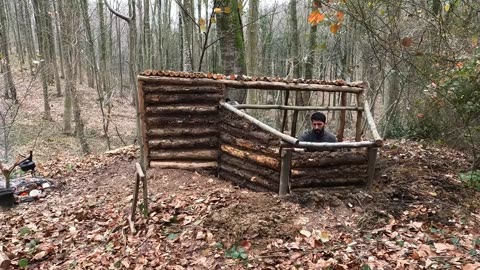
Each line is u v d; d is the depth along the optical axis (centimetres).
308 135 634
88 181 723
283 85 677
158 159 684
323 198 506
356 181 558
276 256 409
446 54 628
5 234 524
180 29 1891
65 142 1720
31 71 2694
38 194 667
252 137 595
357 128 731
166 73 662
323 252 411
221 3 845
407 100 1038
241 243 433
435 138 908
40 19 2048
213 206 509
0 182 684
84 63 3306
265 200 517
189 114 672
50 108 2256
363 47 1117
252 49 1407
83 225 532
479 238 427
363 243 427
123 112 2506
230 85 676
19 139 1638
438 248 407
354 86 714
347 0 497
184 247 437
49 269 432
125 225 502
